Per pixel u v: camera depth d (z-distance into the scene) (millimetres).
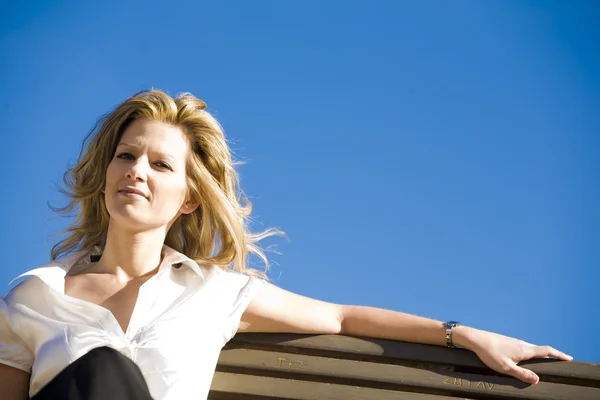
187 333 3248
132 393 3021
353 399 3430
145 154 3467
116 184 3408
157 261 3504
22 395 3121
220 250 3674
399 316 3564
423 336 3523
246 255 3707
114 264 3426
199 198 3643
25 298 3213
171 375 3117
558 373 3449
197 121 3635
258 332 3543
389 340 3562
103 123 3639
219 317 3393
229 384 3467
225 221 3648
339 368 3484
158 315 3291
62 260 3480
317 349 3529
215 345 3328
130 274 3436
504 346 3473
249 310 3492
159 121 3578
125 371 3043
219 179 3717
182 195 3539
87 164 3635
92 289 3355
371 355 3523
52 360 3025
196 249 3715
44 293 3223
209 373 3273
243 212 3754
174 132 3576
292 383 3467
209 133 3660
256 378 3479
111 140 3602
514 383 3434
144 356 3119
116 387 3002
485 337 3492
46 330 3109
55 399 2967
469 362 3500
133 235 3402
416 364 3529
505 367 3422
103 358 3035
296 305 3555
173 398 3092
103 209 3629
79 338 3062
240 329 3504
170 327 3225
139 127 3541
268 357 3506
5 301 3209
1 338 3154
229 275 3557
